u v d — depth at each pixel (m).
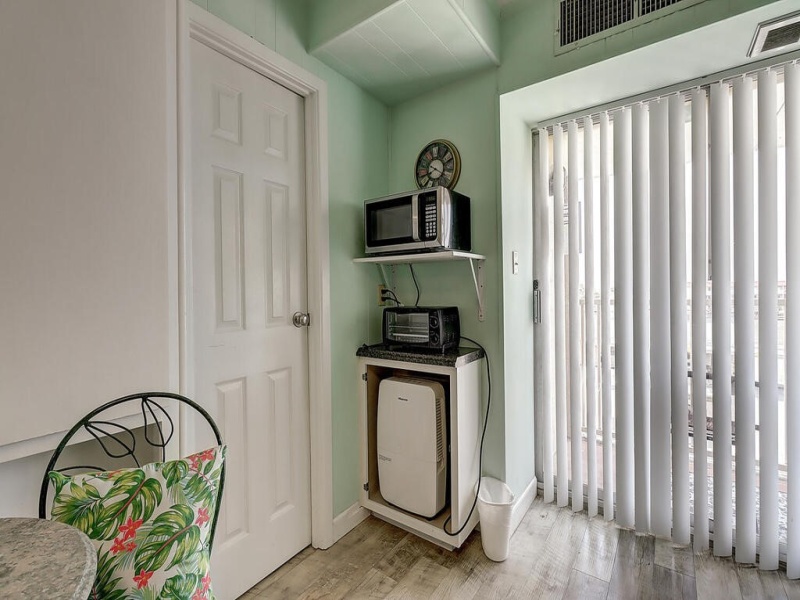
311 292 1.75
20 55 0.86
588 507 1.97
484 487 1.84
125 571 0.75
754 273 1.58
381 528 1.90
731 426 1.65
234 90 1.45
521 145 2.04
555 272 2.06
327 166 1.78
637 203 1.80
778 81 1.58
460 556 1.67
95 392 0.99
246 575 1.48
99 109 0.99
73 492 0.78
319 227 1.73
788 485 1.51
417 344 1.83
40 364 0.89
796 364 1.49
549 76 1.66
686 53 1.47
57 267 0.92
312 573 1.58
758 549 1.62
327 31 1.61
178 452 1.21
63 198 0.93
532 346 2.17
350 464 1.91
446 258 1.75
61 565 0.52
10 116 0.84
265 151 1.57
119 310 1.04
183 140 1.22
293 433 1.69
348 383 1.90
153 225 1.11
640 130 1.78
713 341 1.64
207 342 1.36
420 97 2.07
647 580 1.52
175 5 1.20
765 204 1.53
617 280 1.85
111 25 1.02
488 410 1.87
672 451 1.75
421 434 1.74
